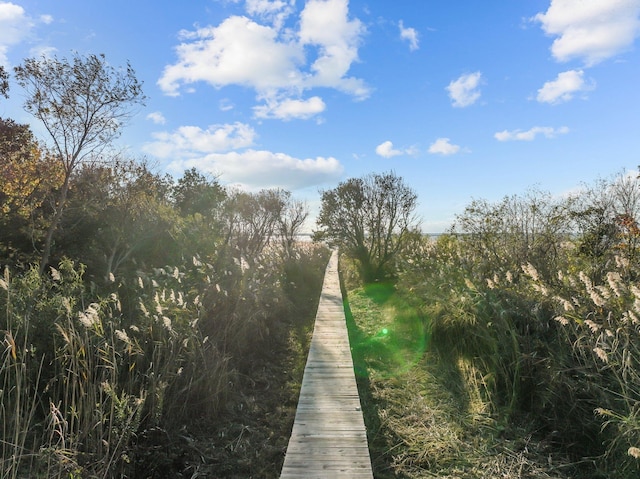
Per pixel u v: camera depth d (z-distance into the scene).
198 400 4.66
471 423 4.44
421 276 9.72
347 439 3.84
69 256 7.14
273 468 3.73
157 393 3.88
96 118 6.96
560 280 5.77
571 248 7.42
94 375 3.80
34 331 3.90
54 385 3.63
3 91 8.67
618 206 7.20
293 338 7.93
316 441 3.80
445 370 5.76
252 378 5.90
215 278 6.86
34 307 4.12
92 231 7.74
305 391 4.97
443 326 6.31
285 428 4.52
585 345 4.26
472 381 5.21
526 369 4.71
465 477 3.55
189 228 8.75
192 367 4.73
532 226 8.05
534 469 3.62
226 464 3.73
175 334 4.57
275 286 9.49
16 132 8.94
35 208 7.45
